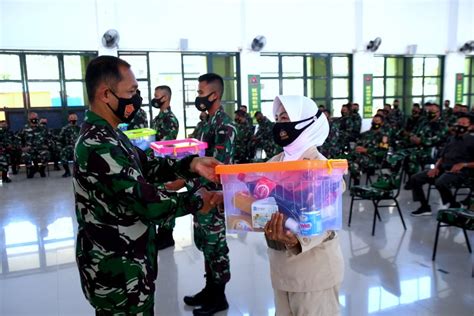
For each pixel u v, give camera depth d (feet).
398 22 33.24
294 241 3.50
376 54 33.42
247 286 8.45
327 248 4.08
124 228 3.71
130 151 3.92
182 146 7.08
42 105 25.80
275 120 4.36
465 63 37.68
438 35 34.91
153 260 4.06
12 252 10.89
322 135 4.25
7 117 25.09
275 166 3.42
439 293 7.91
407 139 21.57
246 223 3.65
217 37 28.48
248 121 25.82
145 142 9.55
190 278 8.95
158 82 27.99
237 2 28.58
